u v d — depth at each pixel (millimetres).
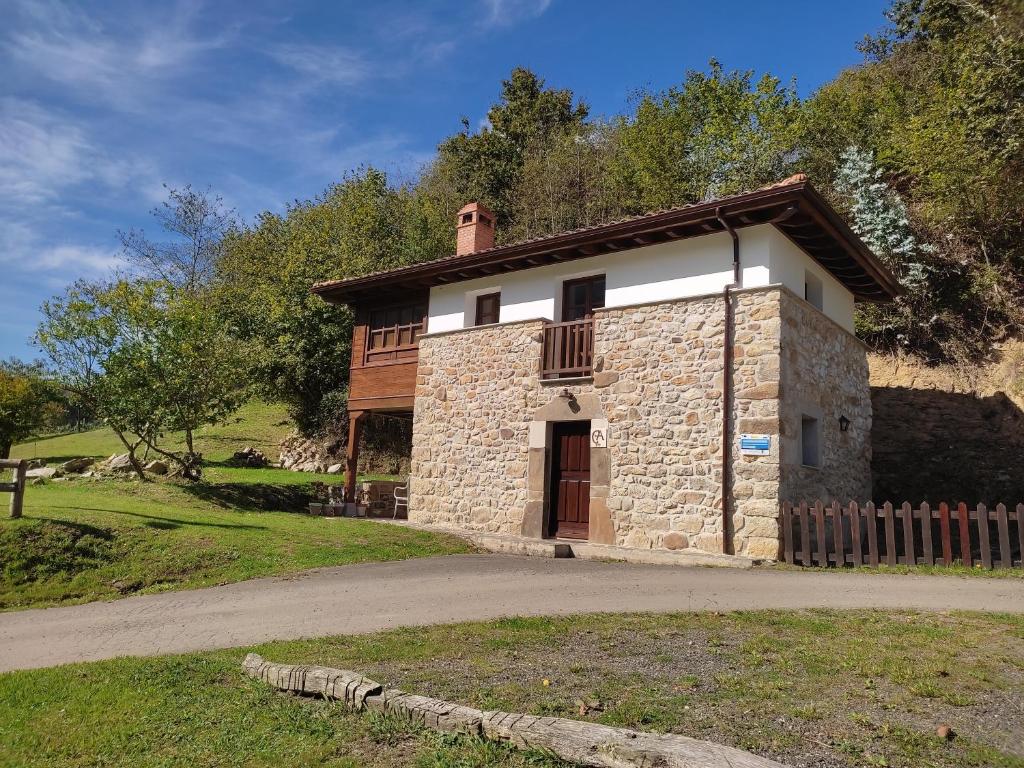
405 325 15023
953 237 17578
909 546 8484
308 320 24125
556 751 3156
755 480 9617
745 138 22484
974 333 16344
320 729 3707
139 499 12625
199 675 4691
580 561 9781
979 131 13766
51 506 10258
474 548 11086
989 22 10148
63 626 6445
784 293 10062
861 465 12500
